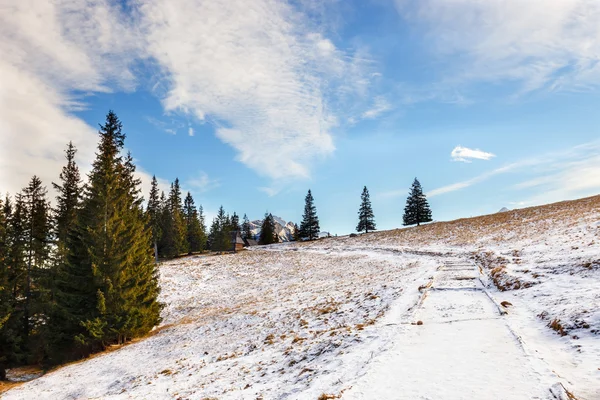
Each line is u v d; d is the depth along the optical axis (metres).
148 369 14.32
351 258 49.53
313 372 8.51
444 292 16.72
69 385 14.48
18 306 25.73
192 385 10.12
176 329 22.97
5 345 22.92
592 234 28.27
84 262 22.09
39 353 23.45
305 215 98.69
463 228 63.16
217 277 44.75
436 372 7.00
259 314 21.66
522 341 8.51
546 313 10.89
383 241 66.69
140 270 23.95
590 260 16.22
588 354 7.29
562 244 27.23
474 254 35.41
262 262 54.53
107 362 17.39
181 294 36.81
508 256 27.05
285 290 31.94
